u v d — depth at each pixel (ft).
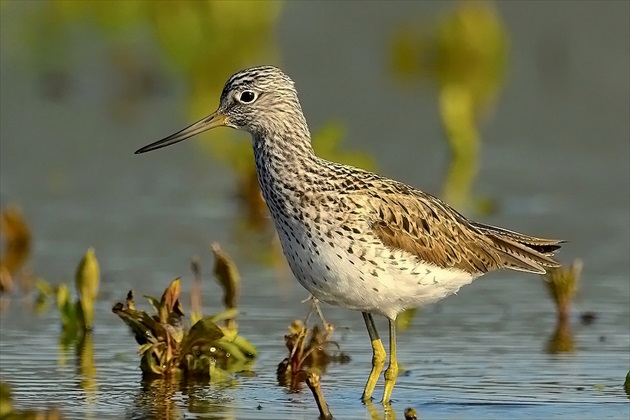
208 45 90.89
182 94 85.71
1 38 94.89
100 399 39.11
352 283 38.75
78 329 46.83
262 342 45.29
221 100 41.73
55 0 97.09
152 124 78.43
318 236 38.65
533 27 94.53
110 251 56.65
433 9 95.40
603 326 47.03
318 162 39.70
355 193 38.93
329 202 38.70
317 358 43.86
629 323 47.32
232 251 57.26
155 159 73.36
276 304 49.55
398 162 72.02
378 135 76.33
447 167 71.31
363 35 93.40
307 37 93.35
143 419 37.22
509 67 89.10
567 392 39.73
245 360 43.68
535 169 71.20
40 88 85.81
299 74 86.69
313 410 38.37
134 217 62.54
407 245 39.04
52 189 66.64
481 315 48.78
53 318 48.44
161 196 66.59
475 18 87.45
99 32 96.58
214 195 67.10
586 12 95.91
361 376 42.16
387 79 86.63
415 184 68.08
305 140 40.11
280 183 39.50
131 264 54.70
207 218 62.85
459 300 50.96
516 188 67.62
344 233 38.47
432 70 88.12
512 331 46.62
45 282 51.65
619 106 82.02
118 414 37.65
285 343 44.21
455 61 87.35
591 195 66.13
